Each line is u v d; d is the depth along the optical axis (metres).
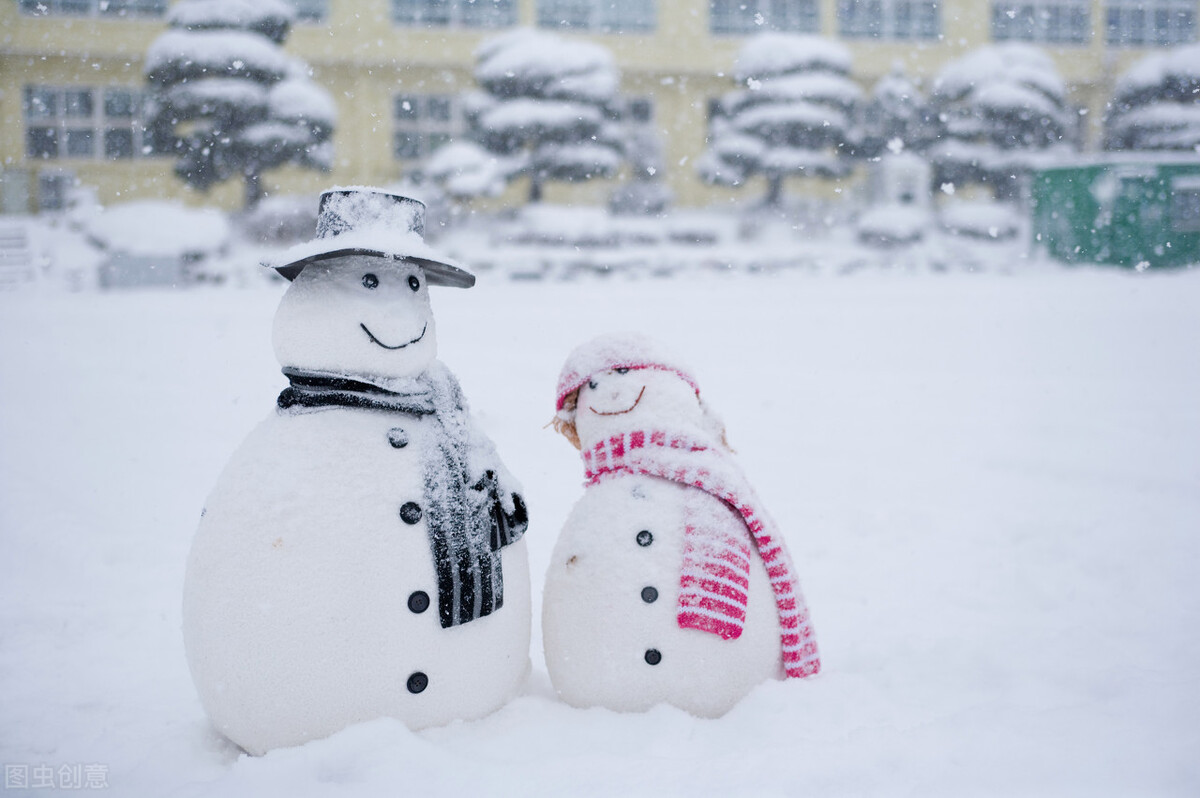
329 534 2.91
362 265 3.10
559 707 3.28
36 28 33.56
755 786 2.83
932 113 36.69
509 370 12.54
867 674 3.94
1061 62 40.56
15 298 22.75
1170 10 41.28
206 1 30.36
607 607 3.24
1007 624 4.85
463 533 3.04
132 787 2.99
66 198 33.56
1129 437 9.09
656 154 37.88
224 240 27.80
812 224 35.56
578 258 29.19
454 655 3.03
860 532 6.67
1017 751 3.07
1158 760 3.03
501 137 33.41
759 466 8.43
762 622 3.34
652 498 3.38
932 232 34.03
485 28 37.78
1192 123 35.25
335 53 36.28
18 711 3.81
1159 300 20.08
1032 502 7.25
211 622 2.92
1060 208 30.08
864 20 40.59
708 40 39.31
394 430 3.06
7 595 5.43
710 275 29.25
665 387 3.55
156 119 29.73
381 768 2.79
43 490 7.50
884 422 10.14
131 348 15.01
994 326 17.16
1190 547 6.04
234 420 10.15
